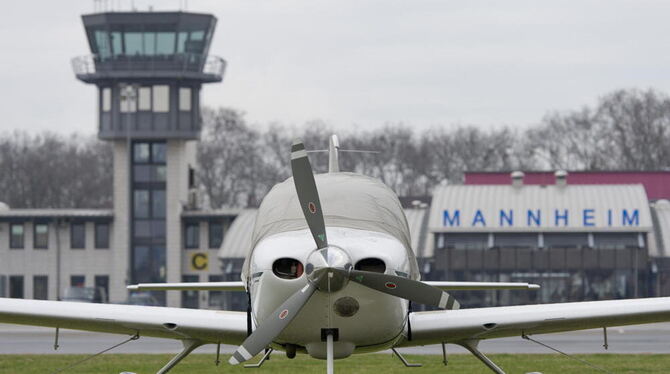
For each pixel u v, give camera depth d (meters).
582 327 37.31
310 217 32.66
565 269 134.38
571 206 136.38
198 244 157.88
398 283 32.53
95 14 155.12
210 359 56.66
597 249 134.00
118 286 157.38
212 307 153.38
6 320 37.41
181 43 156.12
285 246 33.12
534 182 166.00
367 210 35.31
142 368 50.78
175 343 75.31
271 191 37.09
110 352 65.19
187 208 160.00
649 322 37.06
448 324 36.50
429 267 138.25
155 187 158.25
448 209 137.38
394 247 33.69
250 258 35.47
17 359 57.12
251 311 35.09
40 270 158.62
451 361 54.56
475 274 136.00
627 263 133.62
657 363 52.84
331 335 33.50
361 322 33.31
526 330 37.44
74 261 159.00
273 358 56.34
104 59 156.62
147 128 156.50
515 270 135.25
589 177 167.50
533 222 135.50
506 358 57.03
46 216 157.38
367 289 32.78
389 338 34.31
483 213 136.62
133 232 158.12
